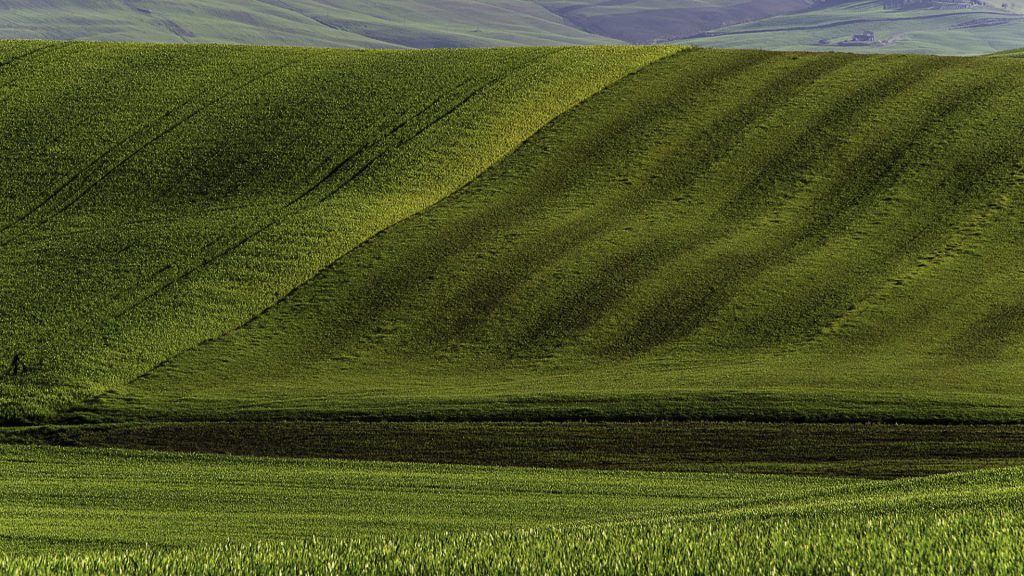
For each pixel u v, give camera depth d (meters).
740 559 16.86
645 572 16.42
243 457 58.09
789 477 52.00
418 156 116.19
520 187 110.12
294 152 117.88
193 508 45.00
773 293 89.50
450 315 87.69
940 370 74.12
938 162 111.69
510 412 67.06
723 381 72.69
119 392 73.75
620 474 53.28
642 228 101.50
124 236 100.62
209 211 106.31
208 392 73.81
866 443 59.00
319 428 64.94
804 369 75.25
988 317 84.19
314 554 18.06
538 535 20.30
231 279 92.38
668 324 85.62
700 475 52.72
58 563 17.50
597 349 82.19
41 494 47.88
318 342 83.75
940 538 18.05
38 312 86.25
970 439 59.09
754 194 108.12
